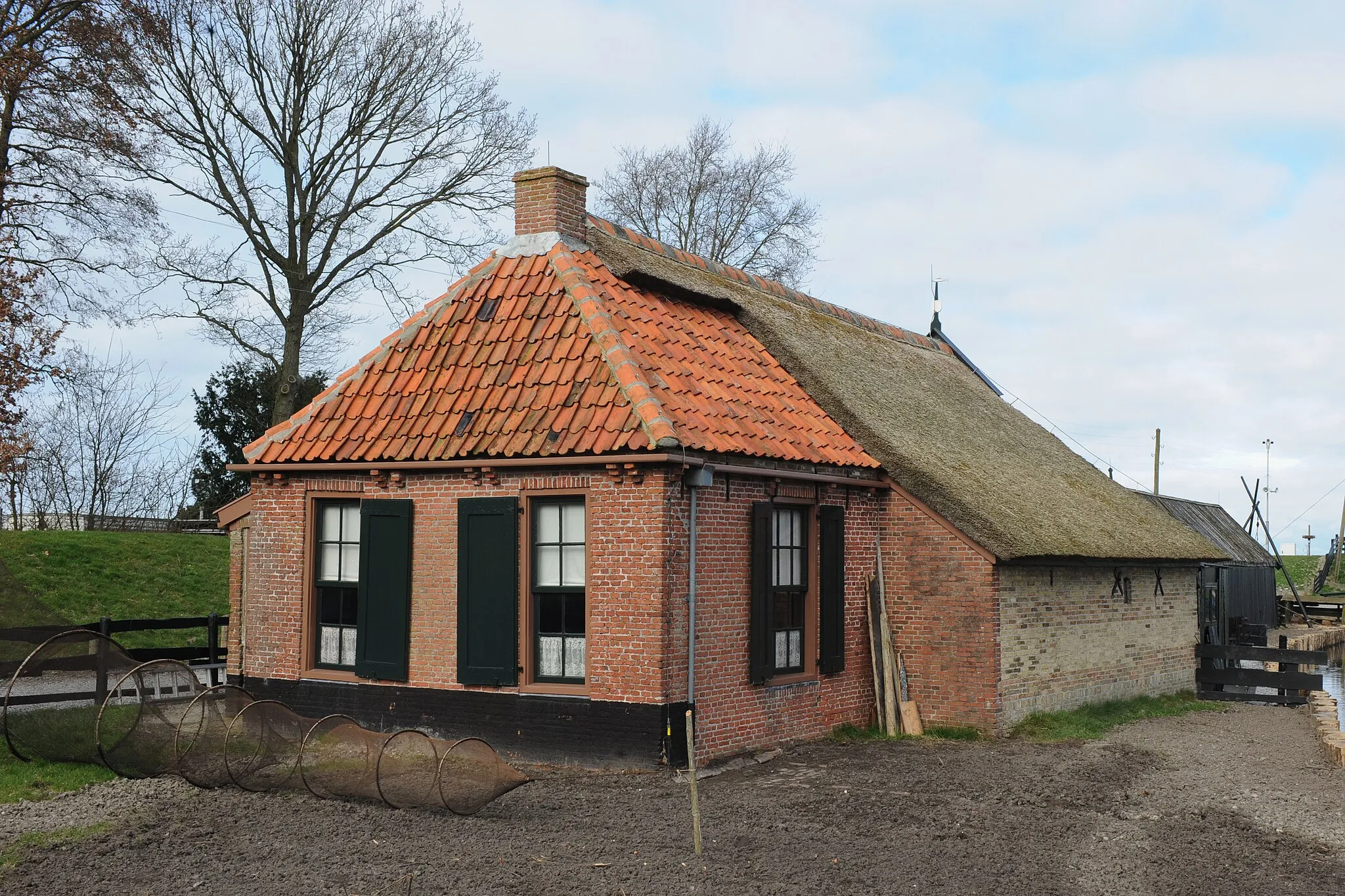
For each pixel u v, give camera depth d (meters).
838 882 8.62
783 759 13.95
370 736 11.05
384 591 14.23
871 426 16.81
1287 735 17.38
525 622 13.44
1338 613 50.69
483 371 14.65
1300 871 9.23
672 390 14.15
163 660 12.69
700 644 13.23
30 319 23.64
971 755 14.39
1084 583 18.78
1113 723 17.88
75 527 34.94
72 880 8.33
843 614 15.88
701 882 8.53
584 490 13.14
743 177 39.69
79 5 24.97
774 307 19.78
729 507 13.85
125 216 26.03
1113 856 9.52
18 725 11.68
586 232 16.67
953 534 16.08
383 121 28.98
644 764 12.57
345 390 15.44
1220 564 26.84
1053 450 24.59
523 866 8.81
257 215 28.75
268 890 8.19
